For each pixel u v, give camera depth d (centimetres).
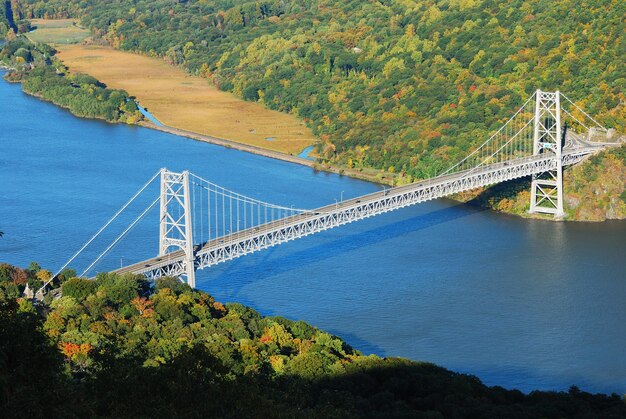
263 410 11181
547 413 15762
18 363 9844
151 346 16662
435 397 16038
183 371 11294
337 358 17725
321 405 14488
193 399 11038
